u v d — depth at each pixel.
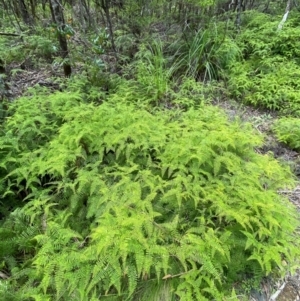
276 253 2.45
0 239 2.82
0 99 4.67
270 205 2.70
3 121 4.23
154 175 3.20
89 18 7.16
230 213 2.55
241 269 2.54
